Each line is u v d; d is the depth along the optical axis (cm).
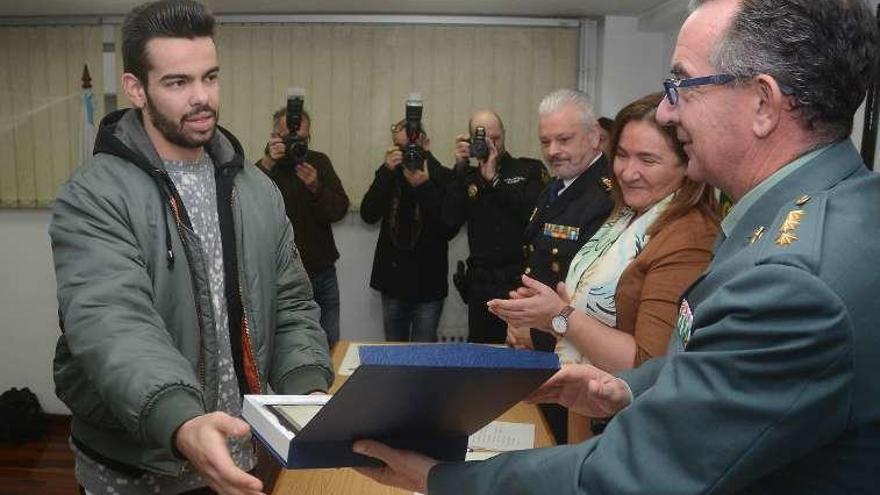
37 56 412
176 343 122
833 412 62
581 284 160
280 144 361
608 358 138
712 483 64
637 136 146
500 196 324
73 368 120
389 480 87
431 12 398
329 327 392
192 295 123
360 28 405
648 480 66
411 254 377
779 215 70
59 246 116
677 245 134
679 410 65
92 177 118
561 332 144
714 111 75
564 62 408
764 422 62
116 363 101
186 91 120
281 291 143
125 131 124
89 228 114
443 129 411
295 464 79
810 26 69
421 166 355
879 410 63
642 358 133
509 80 407
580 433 160
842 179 71
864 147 187
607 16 399
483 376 71
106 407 118
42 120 416
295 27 404
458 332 431
